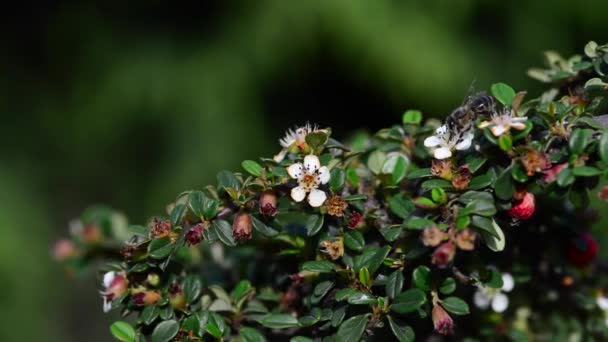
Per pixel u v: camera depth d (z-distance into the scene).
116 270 0.64
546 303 0.68
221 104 1.65
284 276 0.65
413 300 0.61
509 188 0.61
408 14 1.57
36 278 1.60
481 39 1.63
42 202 1.70
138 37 1.71
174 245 0.62
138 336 0.63
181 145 1.66
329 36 1.58
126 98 1.68
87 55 1.72
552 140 0.61
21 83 1.75
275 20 1.60
